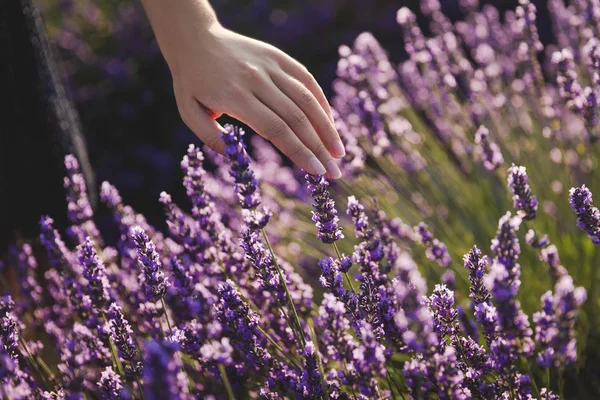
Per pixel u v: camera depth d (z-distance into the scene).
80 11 3.09
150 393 0.95
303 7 3.28
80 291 1.22
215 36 1.15
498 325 1.04
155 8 1.15
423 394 1.07
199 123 1.16
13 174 1.40
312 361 1.08
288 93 1.14
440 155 1.63
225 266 1.24
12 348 1.14
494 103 1.60
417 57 1.57
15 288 1.44
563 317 0.99
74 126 1.49
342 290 1.11
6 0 1.35
